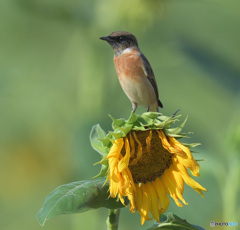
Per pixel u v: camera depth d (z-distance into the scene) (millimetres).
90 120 9992
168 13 11875
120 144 5805
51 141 13938
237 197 7844
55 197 5645
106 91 11906
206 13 13516
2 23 14500
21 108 13523
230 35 14750
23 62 14188
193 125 10141
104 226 11203
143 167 6082
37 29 14484
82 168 9281
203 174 7938
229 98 11898
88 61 12031
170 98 13977
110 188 5676
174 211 8641
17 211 14336
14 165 14312
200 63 10906
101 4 11750
